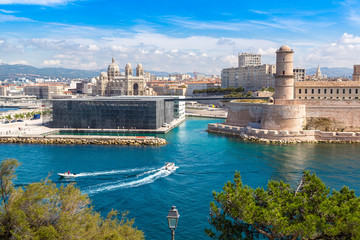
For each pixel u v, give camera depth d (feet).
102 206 224.53
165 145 447.83
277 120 490.49
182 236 181.78
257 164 332.80
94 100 583.58
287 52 496.64
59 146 449.48
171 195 244.83
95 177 290.97
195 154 384.47
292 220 111.65
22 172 307.17
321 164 330.75
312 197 115.65
